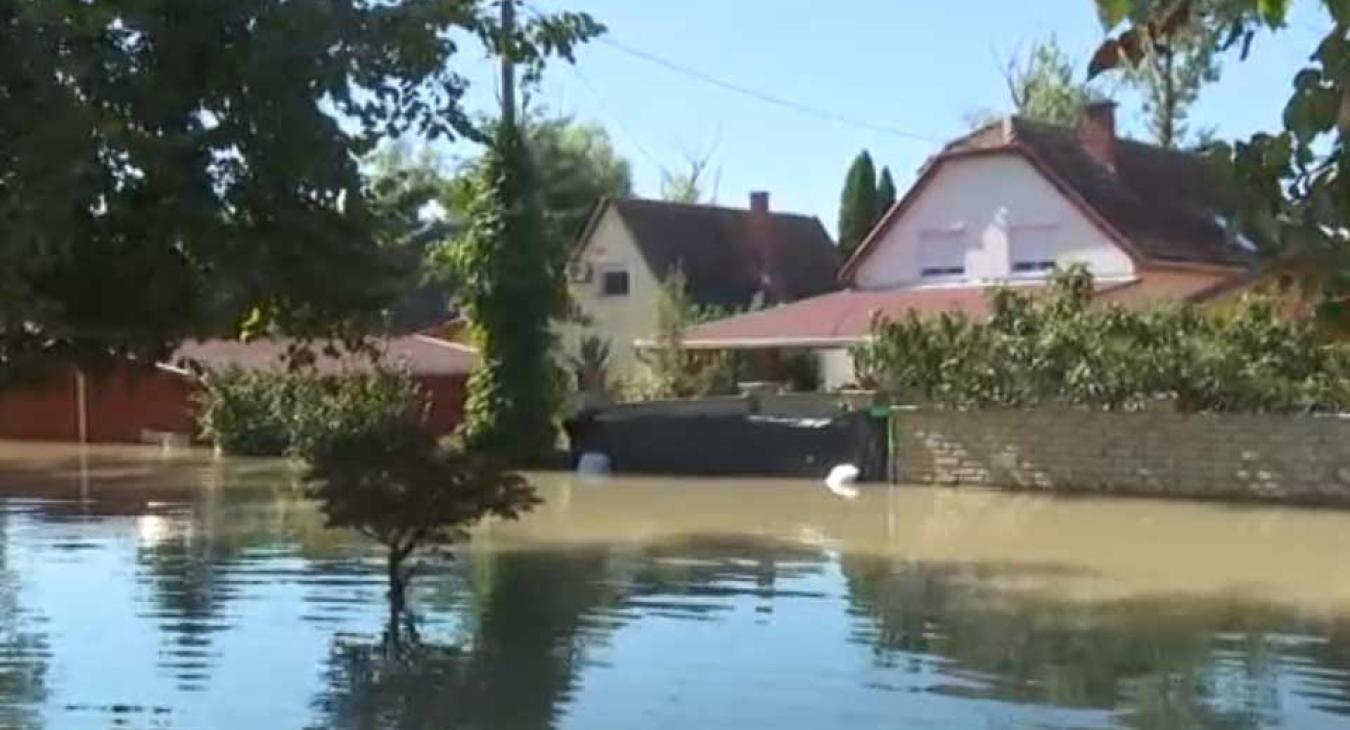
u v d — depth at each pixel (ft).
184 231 24.62
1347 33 6.96
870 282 120.16
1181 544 52.80
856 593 41.98
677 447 84.43
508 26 30.25
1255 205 7.16
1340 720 27.76
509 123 87.71
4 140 21.70
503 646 34.37
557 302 89.20
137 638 35.40
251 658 33.27
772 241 155.53
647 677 31.24
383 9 25.35
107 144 22.62
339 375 90.17
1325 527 57.88
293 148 24.62
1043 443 73.51
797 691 29.91
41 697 29.81
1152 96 138.62
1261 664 32.53
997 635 35.73
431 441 39.91
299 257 25.52
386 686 30.53
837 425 79.92
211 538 53.47
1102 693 29.89
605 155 204.13
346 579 43.93
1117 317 72.13
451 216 86.74
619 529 57.26
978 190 114.42
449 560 47.21
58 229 21.43
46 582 43.60
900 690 30.07
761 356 118.62
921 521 60.08
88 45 23.03
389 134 26.37
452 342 117.19
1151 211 111.55
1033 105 160.15
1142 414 70.85
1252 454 68.18
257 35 24.04
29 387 25.99
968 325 76.84
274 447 97.91
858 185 171.94
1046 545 52.54
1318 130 7.01
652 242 143.02
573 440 88.07
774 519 60.90
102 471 85.97
